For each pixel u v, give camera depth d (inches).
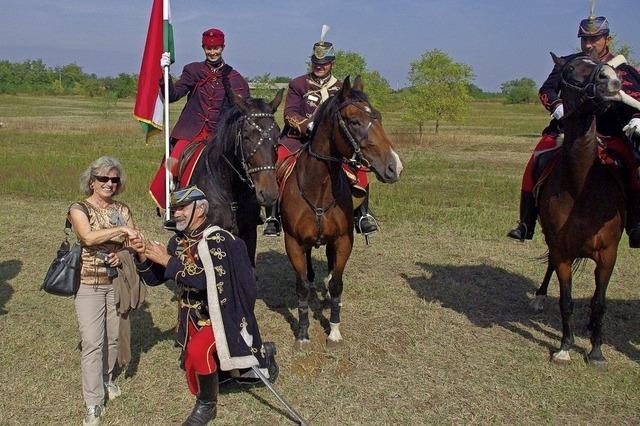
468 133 1306.6
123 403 187.0
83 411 182.2
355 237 392.2
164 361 213.6
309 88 245.0
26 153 763.4
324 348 228.1
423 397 194.7
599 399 195.2
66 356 216.4
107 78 2992.1
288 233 219.8
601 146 202.5
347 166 228.2
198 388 170.9
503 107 2933.1
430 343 235.0
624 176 201.9
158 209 270.5
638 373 211.8
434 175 669.3
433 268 331.9
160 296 279.6
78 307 172.7
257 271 322.0
